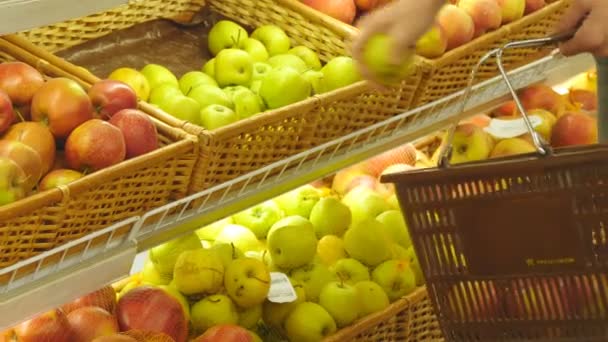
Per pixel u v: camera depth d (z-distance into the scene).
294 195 2.52
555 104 2.80
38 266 1.90
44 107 2.00
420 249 1.87
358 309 2.31
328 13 2.47
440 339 2.48
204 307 2.22
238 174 2.14
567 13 1.92
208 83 2.32
